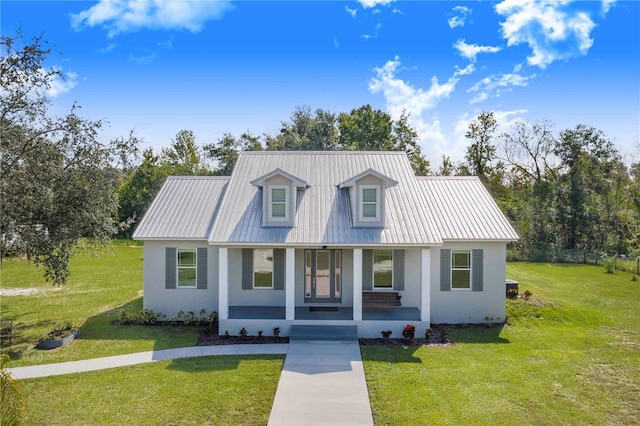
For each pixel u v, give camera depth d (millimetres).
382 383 11172
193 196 19141
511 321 17047
